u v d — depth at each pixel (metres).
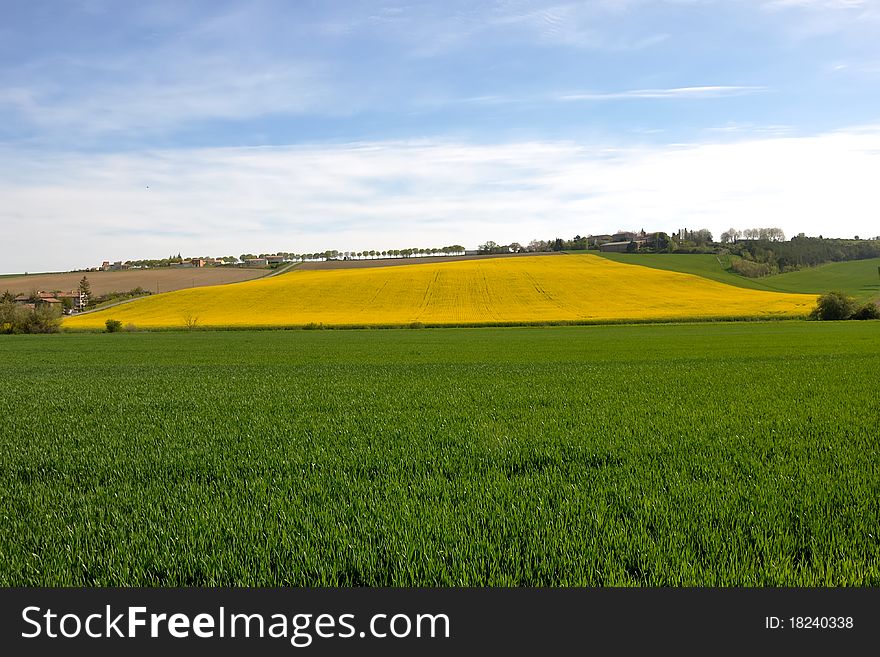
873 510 6.07
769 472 7.62
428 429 11.04
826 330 47.31
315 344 42.16
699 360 27.19
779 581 4.59
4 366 28.56
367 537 5.51
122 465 8.70
